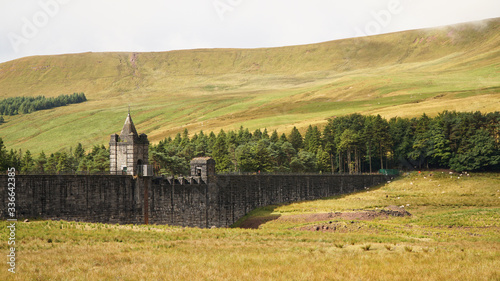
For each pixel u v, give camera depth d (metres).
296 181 129.62
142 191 86.69
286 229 91.69
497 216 100.88
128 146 87.62
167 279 41.75
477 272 44.47
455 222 95.56
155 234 70.44
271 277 42.53
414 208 117.62
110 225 75.00
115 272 44.22
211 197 101.50
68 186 74.19
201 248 59.78
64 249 54.53
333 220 93.25
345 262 49.94
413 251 59.66
